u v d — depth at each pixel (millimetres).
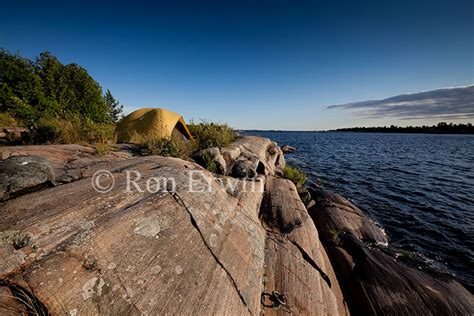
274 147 14352
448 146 47406
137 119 10055
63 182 3412
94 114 17609
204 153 7477
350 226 6578
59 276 1732
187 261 2496
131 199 2980
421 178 15766
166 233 2660
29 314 1504
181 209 3133
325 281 3842
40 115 9461
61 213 2385
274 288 3146
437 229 7762
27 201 2562
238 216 4152
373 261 4859
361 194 11938
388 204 10375
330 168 19266
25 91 12805
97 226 2311
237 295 2543
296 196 6938
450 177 16078
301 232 4938
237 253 3154
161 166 4508
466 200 10969
